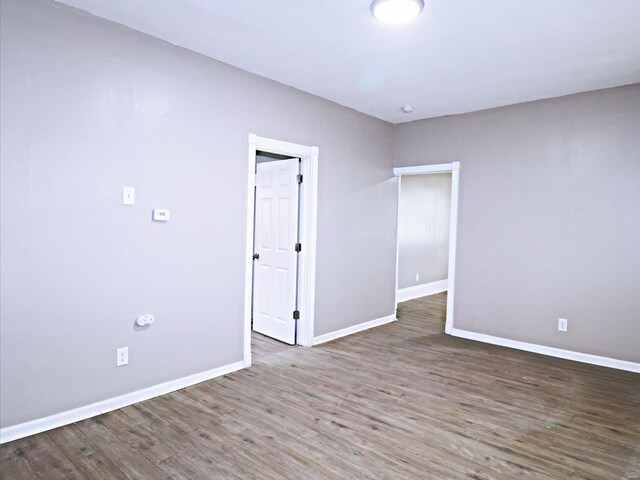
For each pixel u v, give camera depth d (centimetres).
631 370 363
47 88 237
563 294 399
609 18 247
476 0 228
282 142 374
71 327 252
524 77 348
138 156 278
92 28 253
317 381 328
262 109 355
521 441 244
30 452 222
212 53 309
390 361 379
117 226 269
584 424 265
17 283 230
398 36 275
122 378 277
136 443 233
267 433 247
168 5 240
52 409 247
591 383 334
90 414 262
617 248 370
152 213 287
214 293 329
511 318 430
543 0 227
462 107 439
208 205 320
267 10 244
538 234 413
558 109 399
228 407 279
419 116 480
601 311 379
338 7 239
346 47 294
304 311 417
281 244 432
